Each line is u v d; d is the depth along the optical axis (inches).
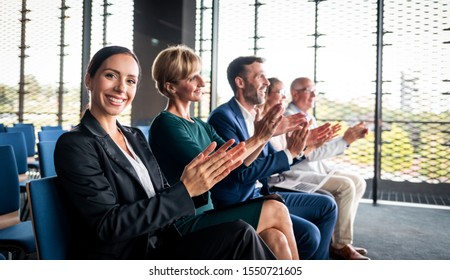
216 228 52.4
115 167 50.2
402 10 205.0
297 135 78.6
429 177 210.2
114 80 52.7
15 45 288.8
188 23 245.4
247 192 78.7
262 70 93.2
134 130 60.6
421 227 148.9
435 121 206.1
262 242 52.9
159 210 46.9
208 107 219.1
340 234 111.0
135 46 258.7
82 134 49.0
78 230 51.4
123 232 45.5
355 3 208.8
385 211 175.8
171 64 73.9
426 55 203.9
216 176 49.7
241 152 50.2
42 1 280.2
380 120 202.1
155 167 58.8
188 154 67.8
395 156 215.5
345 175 118.4
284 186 101.2
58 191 51.2
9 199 82.7
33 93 287.9
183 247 52.7
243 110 93.4
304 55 218.4
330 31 213.8
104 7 263.7
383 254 117.2
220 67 228.7
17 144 128.8
